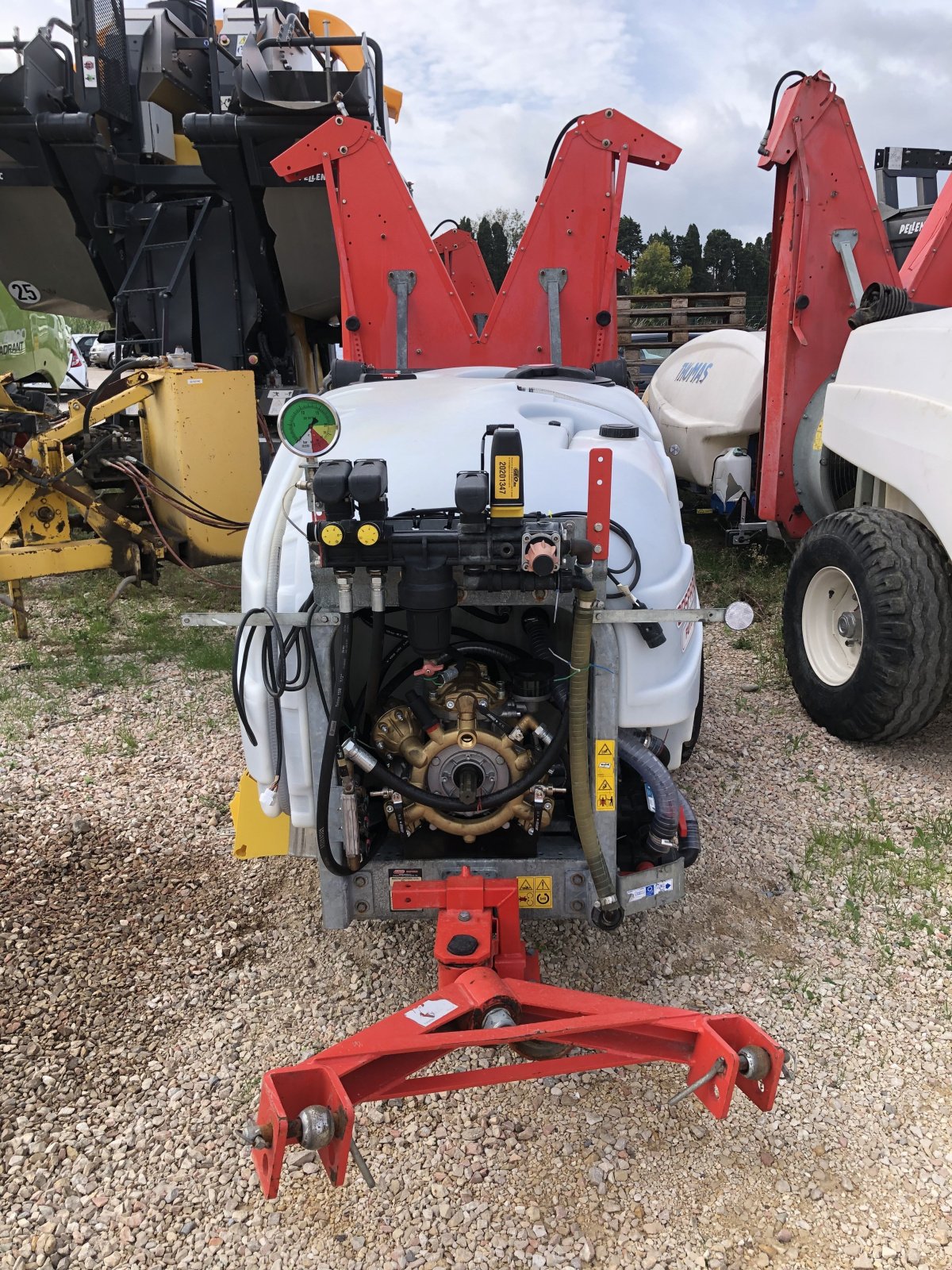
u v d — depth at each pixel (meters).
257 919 3.11
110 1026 2.64
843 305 5.45
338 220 5.02
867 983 2.75
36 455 5.25
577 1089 2.38
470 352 5.14
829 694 4.28
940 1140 2.22
